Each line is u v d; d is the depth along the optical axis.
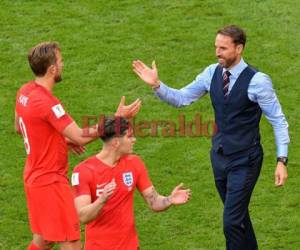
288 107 45.38
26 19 52.06
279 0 53.44
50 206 30.25
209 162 41.47
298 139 43.16
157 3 53.50
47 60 29.75
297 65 48.59
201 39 50.44
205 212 38.12
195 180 40.28
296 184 39.94
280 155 31.27
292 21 51.97
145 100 45.91
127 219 28.27
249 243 33.09
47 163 30.11
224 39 30.98
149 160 41.66
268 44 50.19
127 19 52.06
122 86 46.91
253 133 32.03
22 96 30.11
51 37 50.59
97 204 26.88
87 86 46.88
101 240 28.20
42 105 29.53
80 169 28.12
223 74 31.81
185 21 51.91
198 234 36.69
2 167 41.16
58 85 46.91
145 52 49.53
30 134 30.00
